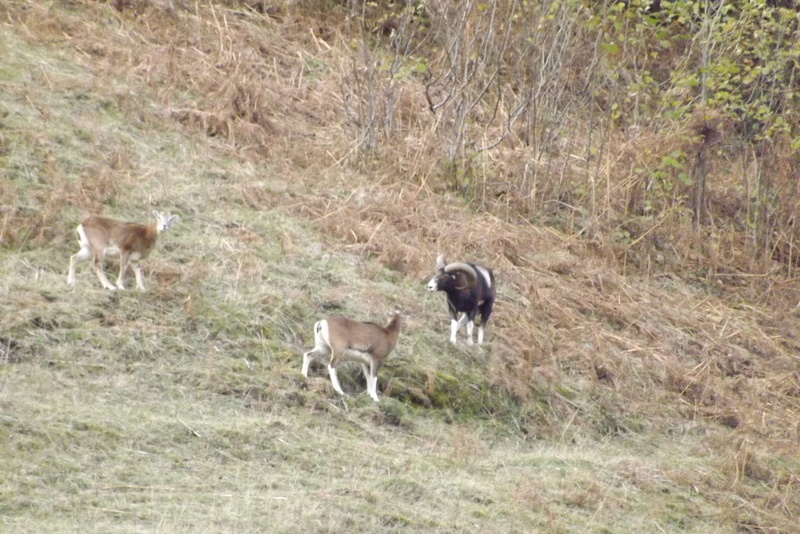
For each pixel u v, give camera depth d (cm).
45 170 1571
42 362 1184
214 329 1329
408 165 1973
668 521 1225
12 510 910
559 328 1662
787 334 1947
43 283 1326
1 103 1691
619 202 2089
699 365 1719
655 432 1506
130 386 1183
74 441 1037
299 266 1542
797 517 1332
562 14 2117
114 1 2173
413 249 1670
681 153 2091
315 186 1823
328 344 1274
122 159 1664
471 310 1473
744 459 1423
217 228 1575
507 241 1833
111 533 890
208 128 1902
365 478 1106
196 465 1058
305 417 1220
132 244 1330
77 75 1880
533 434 1407
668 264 2042
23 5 2056
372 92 2033
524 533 1068
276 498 1008
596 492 1218
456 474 1185
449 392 1398
